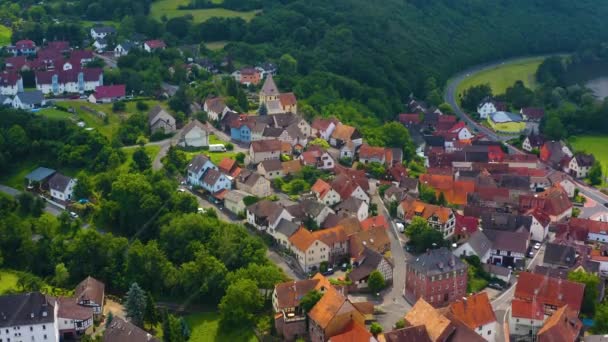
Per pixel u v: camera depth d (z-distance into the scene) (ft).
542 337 645.92
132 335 640.58
